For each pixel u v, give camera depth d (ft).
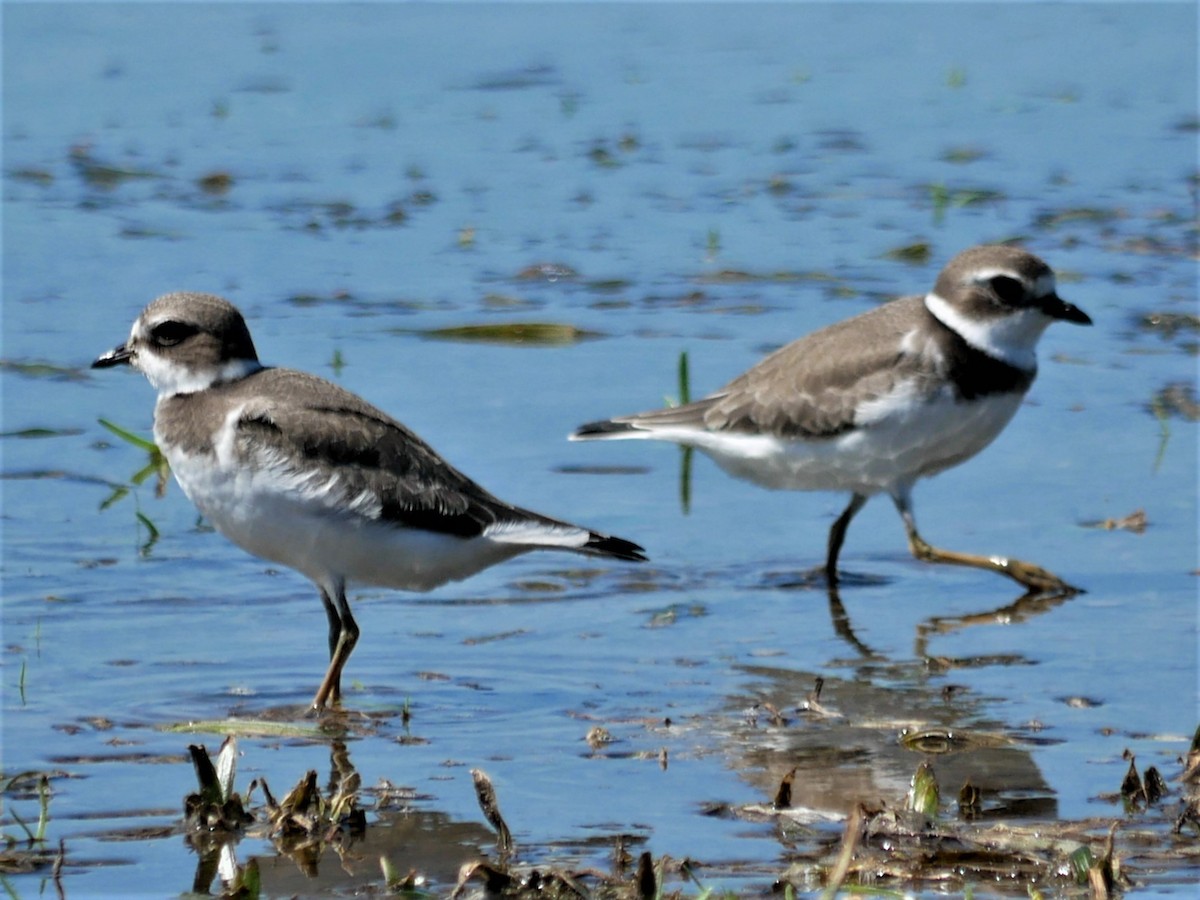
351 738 34.22
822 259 66.74
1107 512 47.39
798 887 27.91
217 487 36.11
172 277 63.72
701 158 79.92
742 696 36.50
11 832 29.84
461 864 28.84
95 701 35.65
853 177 77.41
